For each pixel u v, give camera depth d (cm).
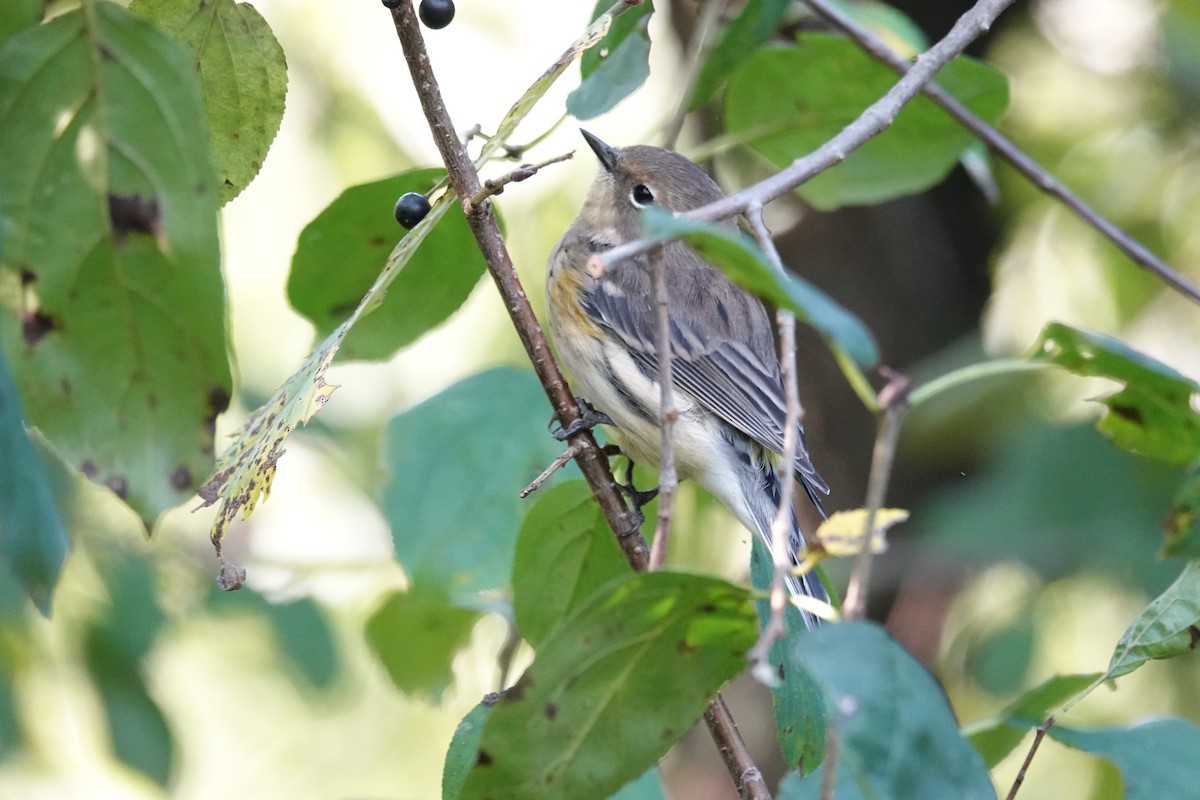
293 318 1434
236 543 1255
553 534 716
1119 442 723
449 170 633
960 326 1381
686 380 1009
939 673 1314
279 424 600
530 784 521
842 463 1362
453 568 773
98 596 1145
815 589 786
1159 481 1190
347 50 1454
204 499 629
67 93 493
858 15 1009
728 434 1012
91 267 500
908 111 910
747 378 1016
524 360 1378
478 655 1255
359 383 1373
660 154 1053
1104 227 903
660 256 504
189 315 504
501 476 788
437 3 647
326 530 1377
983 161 962
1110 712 1298
